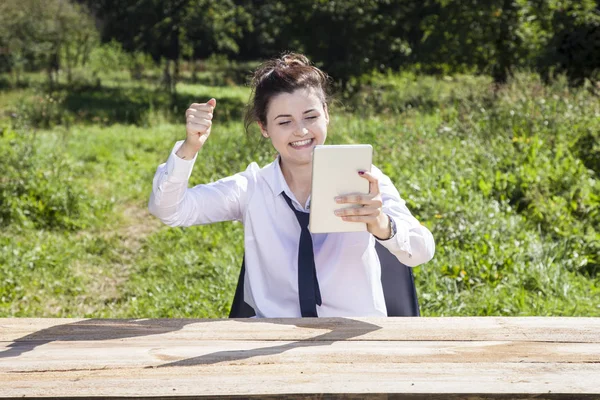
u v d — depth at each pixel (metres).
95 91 23.73
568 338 2.01
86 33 27.72
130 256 6.86
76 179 9.56
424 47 19.64
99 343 1.99
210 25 33.78
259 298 2.57
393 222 2.31
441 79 19.69
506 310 4.75
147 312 5.23
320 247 2.52
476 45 18.59
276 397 1.67
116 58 33.09
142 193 9.16
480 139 8.70
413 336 2.03
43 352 1.92
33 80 24.53
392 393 1.68
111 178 9.95
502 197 6.61
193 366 1.83
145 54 36.22
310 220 2.21
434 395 1.68
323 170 2.16
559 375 1.78
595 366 1.83
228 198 2.62
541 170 7.05
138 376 1.77
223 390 1.69
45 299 5.70
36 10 24.66
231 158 9.20
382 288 2.62
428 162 7.86
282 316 2.54
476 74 18.88
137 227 7.82
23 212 7.59
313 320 2.17
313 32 21.81
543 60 15.15
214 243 6.60
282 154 2.52
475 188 7.06
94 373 1.79
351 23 21.66
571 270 5.49
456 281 5.21
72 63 30.19
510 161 7.55
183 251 6.60
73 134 13.57
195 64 36.03
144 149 12.45
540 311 4.68
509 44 18.02
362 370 1.80
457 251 5.55
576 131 8.46
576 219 6.36
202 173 8.94
